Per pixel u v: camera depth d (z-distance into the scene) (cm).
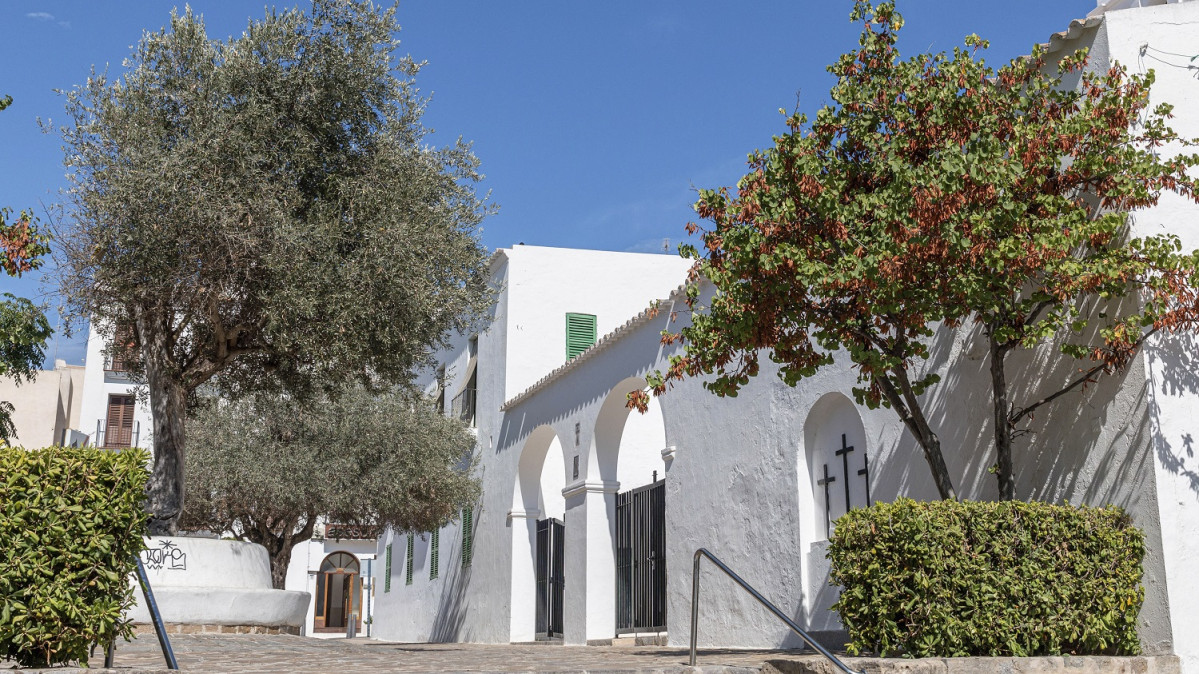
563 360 2209
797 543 1182
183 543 1227
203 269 1080
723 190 838
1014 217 724
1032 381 875
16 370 1884
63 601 542
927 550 698
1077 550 734
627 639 1592
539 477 2075
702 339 817
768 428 1270
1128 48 843
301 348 1114
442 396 2734
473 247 1302
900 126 813
